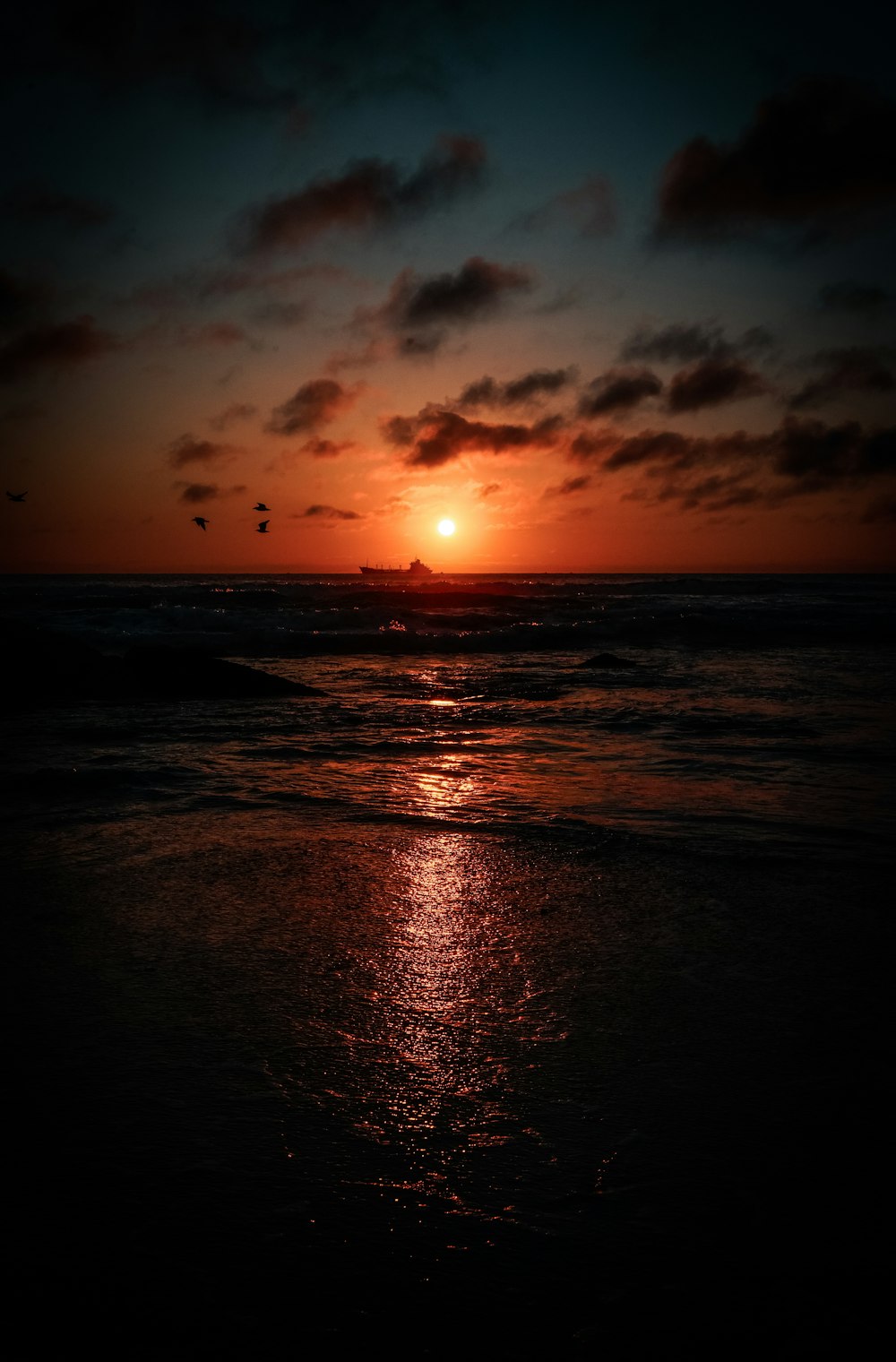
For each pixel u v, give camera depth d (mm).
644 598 47656
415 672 16578
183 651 13586
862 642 23703
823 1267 2059
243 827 5953
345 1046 3047
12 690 12148
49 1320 1892
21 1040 3055
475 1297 1978
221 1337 1861
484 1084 2816
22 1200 2258
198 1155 2447
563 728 10250
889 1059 2973
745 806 6570
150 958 3771
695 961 3787
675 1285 2012
